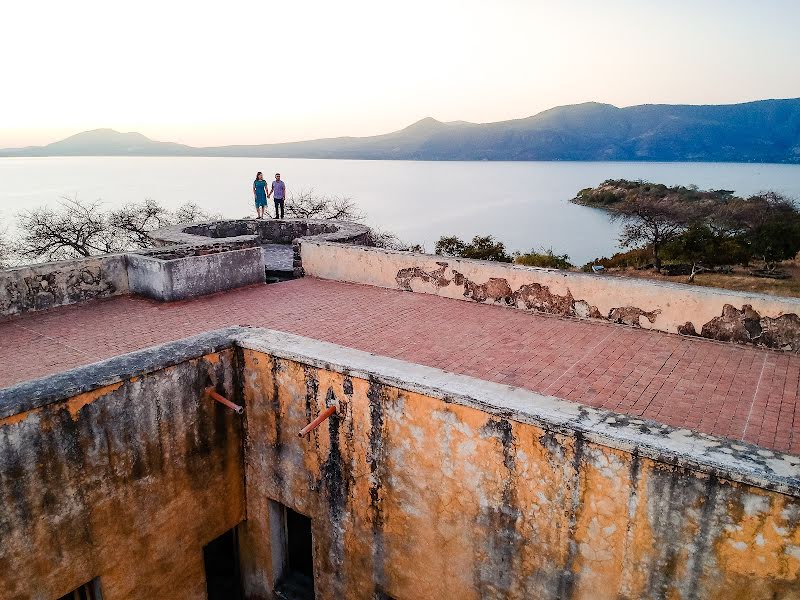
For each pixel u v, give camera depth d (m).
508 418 3.91
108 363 4.93
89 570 4.80
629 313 7.46
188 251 10.14
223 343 5.51
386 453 4.73
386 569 5.07
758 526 3.09
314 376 5.04
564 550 3.90
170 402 5.16
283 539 6.21
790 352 6.47
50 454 4.35
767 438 4.57
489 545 4.30
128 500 4.98
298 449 5.42
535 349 6.73
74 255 23.20
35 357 6.73
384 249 9.98
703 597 3.39
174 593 5.61
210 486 5.72
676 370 6.04
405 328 7.60
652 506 3.44
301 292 9.73
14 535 4.23
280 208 16.67
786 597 3.10
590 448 3.59
